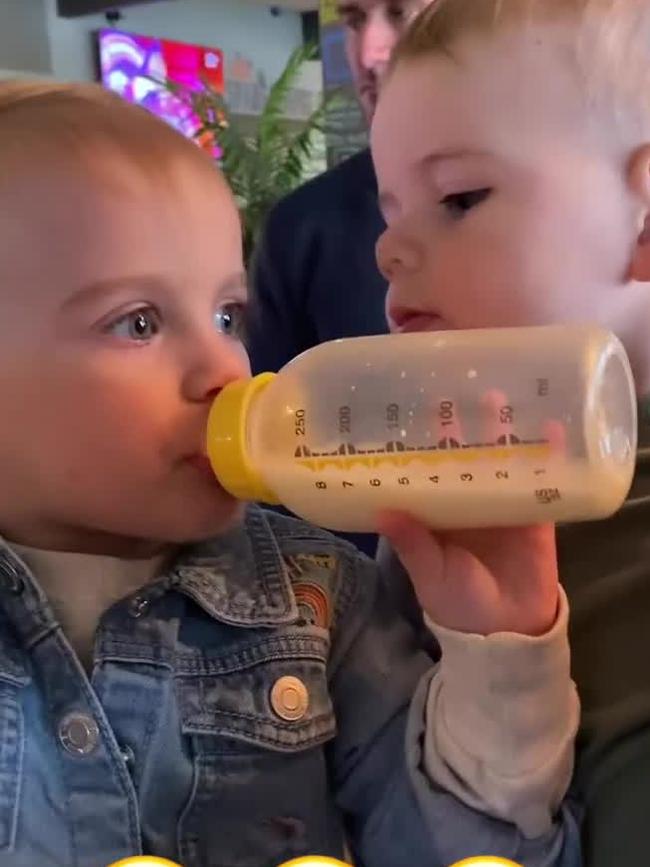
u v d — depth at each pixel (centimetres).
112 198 61
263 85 374
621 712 65
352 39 125
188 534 64
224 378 62
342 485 56
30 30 314
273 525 77
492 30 75
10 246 61
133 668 65
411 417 55
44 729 62
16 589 64
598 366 53
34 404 62
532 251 75
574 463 52
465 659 60
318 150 288
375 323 117
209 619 68
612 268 77
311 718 67
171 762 64
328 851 68
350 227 121
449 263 77
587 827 64
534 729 60
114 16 331
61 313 61
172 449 62
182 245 62
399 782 68
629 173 76
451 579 59
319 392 57
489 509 54
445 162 76
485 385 54
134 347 61
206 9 357
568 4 76
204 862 64
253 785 65
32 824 60
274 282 128
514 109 74
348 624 73
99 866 61
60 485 63
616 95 75
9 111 65
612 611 69
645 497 71
